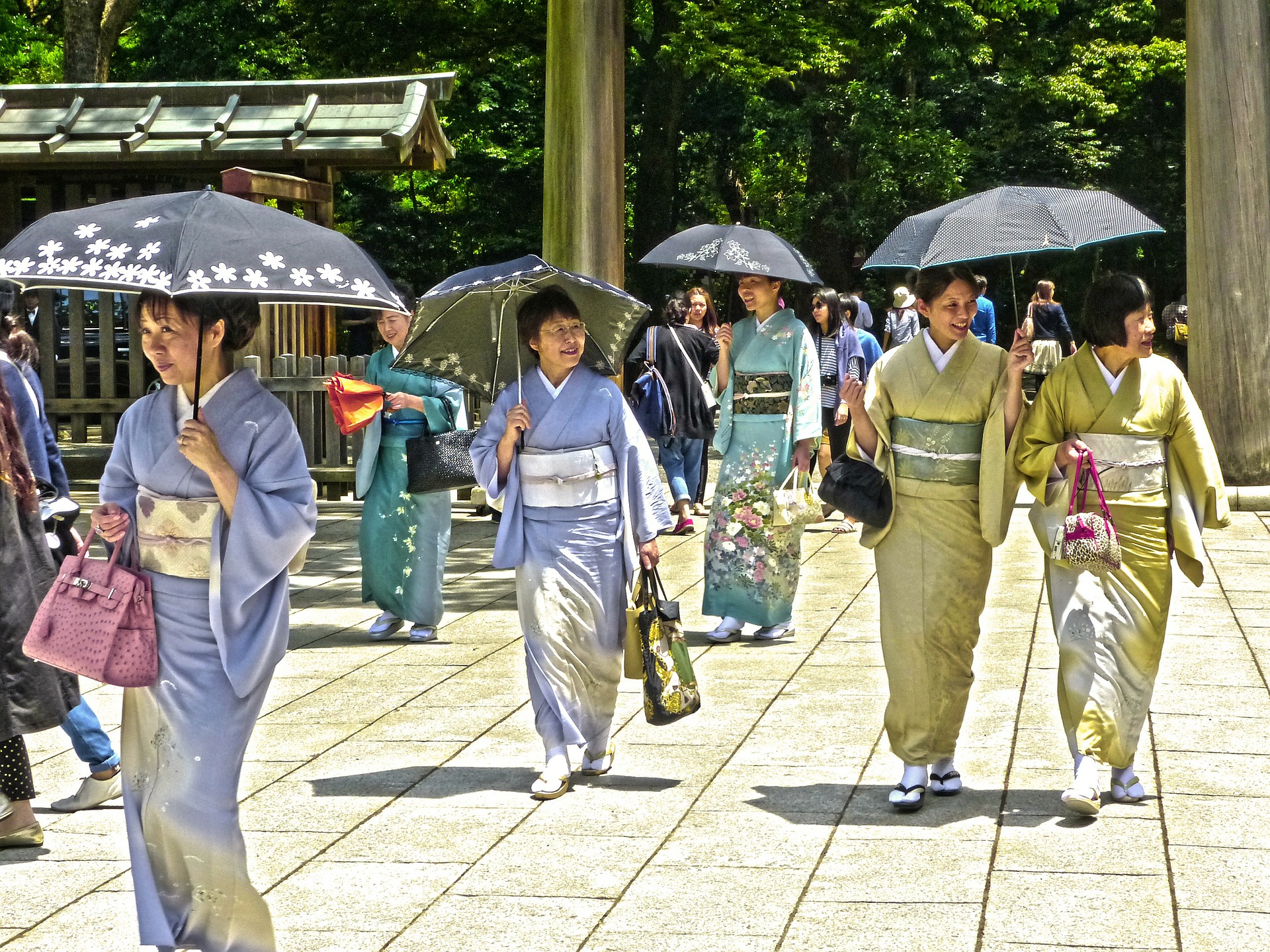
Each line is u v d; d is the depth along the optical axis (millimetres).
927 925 4824
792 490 9602
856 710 7793
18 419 6359
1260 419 14859
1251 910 4875
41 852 5785
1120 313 5863
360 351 29312
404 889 5285
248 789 6562
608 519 6590
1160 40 34562
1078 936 4688
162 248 3988
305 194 17750
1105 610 5941
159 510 4324
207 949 4336
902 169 32906
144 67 35219
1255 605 10039
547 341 6512
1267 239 14758
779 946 4684
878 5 27344
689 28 26078
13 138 18250
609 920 4945
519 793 6469
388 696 8305
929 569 6117
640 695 8305
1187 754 6762
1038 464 5973
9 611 5699
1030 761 6773
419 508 9750
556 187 14656
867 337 17109
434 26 28766
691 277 33344
